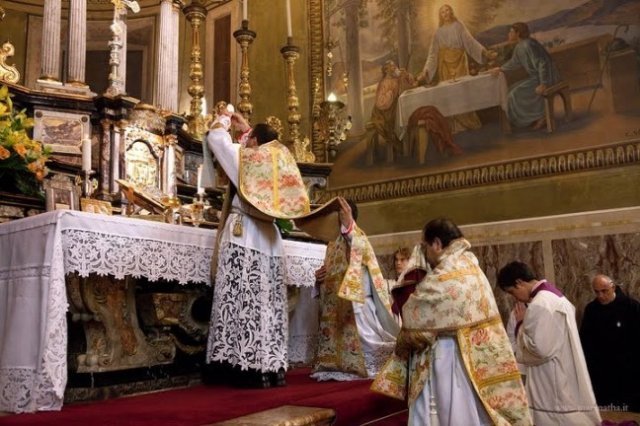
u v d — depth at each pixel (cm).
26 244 312
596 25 698
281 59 946
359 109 870
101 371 334
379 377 328
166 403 307
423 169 802
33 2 1066
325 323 418
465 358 301
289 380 411
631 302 554
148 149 588
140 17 1095
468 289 311
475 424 296
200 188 507
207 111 995
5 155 420
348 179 863
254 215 369
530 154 723
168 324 374
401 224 805
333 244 423
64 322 293
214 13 1031
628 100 668
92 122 559
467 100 778
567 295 633
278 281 376
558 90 714
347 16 898
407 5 846
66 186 440
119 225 325
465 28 792
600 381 552
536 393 433
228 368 379
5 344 307
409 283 346
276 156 377
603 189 670
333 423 296
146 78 1078
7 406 295
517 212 722
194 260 368
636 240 602
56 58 586
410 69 832
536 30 738
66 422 258
